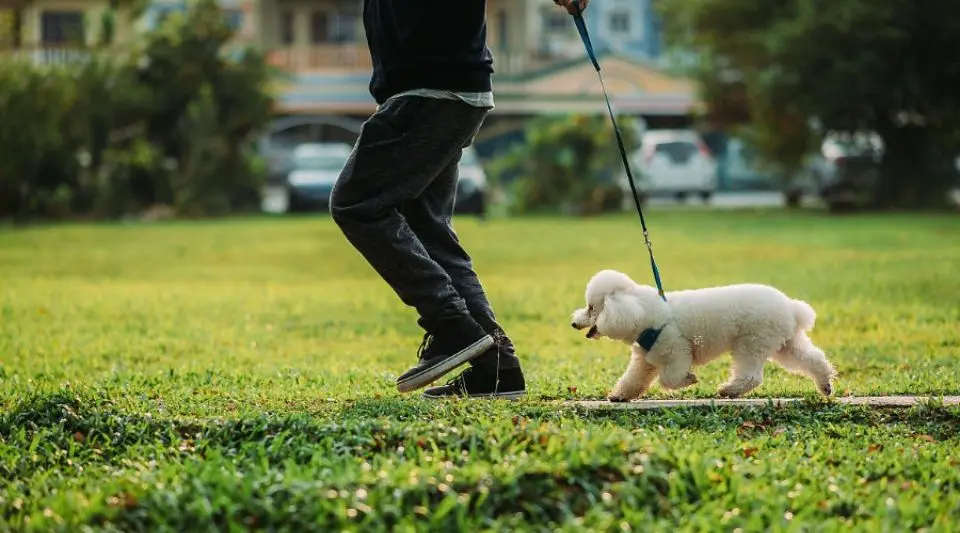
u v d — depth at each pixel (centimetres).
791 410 720
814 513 536
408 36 730
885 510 534
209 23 3600
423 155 739
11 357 1052
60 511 535
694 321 743
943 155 3528
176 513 517
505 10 5594
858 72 3262
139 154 3453
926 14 3269
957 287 1507
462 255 783
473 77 740
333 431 636
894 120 3469
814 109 3359
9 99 3256
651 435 627
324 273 1895
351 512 508
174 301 1500
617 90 5209
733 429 675
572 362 1016
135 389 852
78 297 1543
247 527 510
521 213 3484
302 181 3566
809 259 1977
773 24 3472
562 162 3484
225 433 653
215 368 991
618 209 3488
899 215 3241
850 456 621
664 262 1981
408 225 753
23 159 3275
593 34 6538
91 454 645
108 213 3362
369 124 738
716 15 3572
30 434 675
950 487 572
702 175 4078
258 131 3662
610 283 751
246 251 2300
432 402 730
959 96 3372
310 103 5156
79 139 3412
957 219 3011
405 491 524
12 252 2283
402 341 1188
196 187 3447
